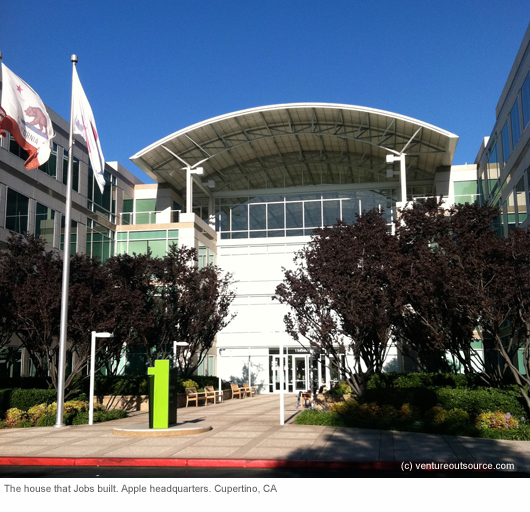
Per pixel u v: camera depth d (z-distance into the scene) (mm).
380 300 18781
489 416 15172
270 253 38438
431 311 17812
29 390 20531
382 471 10844
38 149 17891
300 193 41500
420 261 17359
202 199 42562
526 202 25906
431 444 13273
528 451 12344
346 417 17109
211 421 18781
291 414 20734
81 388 24531
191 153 38062
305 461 11352
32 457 12234
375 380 21531
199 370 35156
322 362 35125
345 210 40031
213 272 29828
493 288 15273
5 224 26797
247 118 35594
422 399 17469
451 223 18922
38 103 18062
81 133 18719
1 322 20938
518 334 17062
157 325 27641
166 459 11781
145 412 23328
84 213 34062
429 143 35562
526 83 25750
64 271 18250
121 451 12945
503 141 31016
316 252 20062
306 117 35812
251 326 37406
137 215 40281
